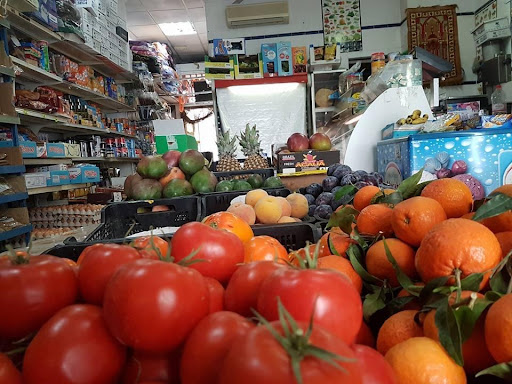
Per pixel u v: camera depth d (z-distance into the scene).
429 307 0.54
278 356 0.32
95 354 0.43
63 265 0.52
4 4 2.75
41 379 0.42
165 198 1.97
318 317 0.41
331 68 5.52
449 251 0.59
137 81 5.86
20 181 2.96
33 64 3.21
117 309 0.43
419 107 3.07
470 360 0.53
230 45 5.61
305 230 1.25
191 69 9.73
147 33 8.31
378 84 3.43
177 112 9.12
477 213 0.68
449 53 5.66
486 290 0.62
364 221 0.86
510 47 4.74
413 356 0.49
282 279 0.44
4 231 2.75
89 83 4.30
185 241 0.61
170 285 0.43
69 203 4.24
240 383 0.32
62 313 0.46
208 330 0.42
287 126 5.55
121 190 4.49
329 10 6.05
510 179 2.12
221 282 0.63
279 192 2.00
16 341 0.48
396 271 0.66
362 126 3.08
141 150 6.30
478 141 2.11
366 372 0.42
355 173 1.89
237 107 5.54
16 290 0.47
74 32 3.60
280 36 6.10
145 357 0.46
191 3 6.80
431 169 2.14
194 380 0.40
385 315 0.68
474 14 5.66
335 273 0.45
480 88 5.46
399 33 6.04
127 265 0.46
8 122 2.78
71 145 3.81
